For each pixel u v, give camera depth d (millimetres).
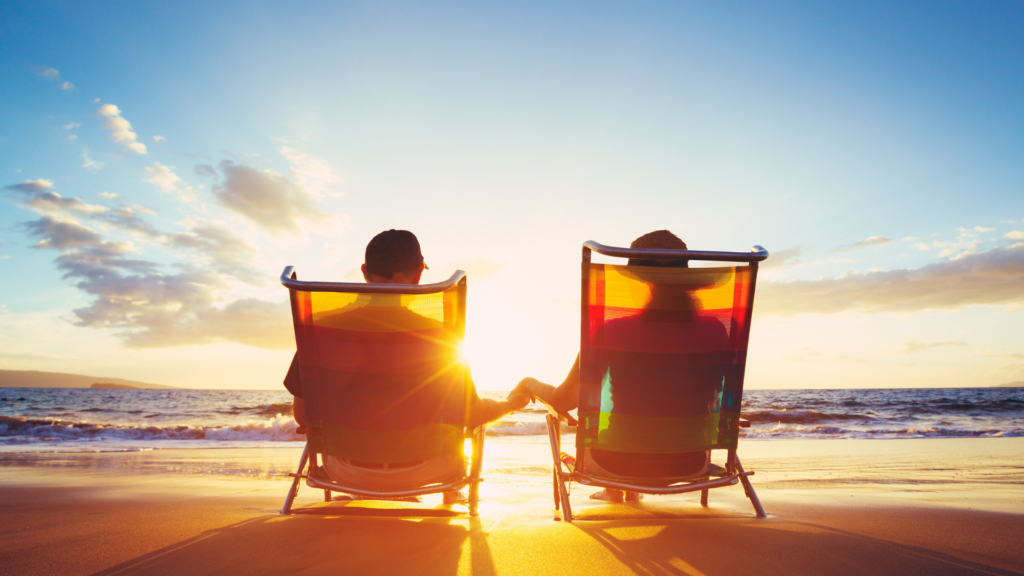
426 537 1754
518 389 2545
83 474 4602
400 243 2285
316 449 2146
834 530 1897
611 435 2146
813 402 30844
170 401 33562
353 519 2072
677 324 2139
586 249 2080
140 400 34656
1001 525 2057
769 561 1508
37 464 5602
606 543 1680
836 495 3250
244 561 1500
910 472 5336
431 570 1417
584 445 2152
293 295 2057
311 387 2105
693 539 1734
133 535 1814
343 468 2152
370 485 2121
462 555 1550
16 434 10469
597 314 2152
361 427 2092
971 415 19891
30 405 27531
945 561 1536
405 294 2020
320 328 2074
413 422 2092
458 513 2213
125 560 1518
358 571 1410
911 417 18750
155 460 6285
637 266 2066
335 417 2104
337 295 2062
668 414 2137
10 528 1955
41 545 1688
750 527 1920
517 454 7582
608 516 2270
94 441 9656
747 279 2094
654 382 2137
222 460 6352
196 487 3633
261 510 2424
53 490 3303
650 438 2135
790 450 8188
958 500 2920
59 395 41719
